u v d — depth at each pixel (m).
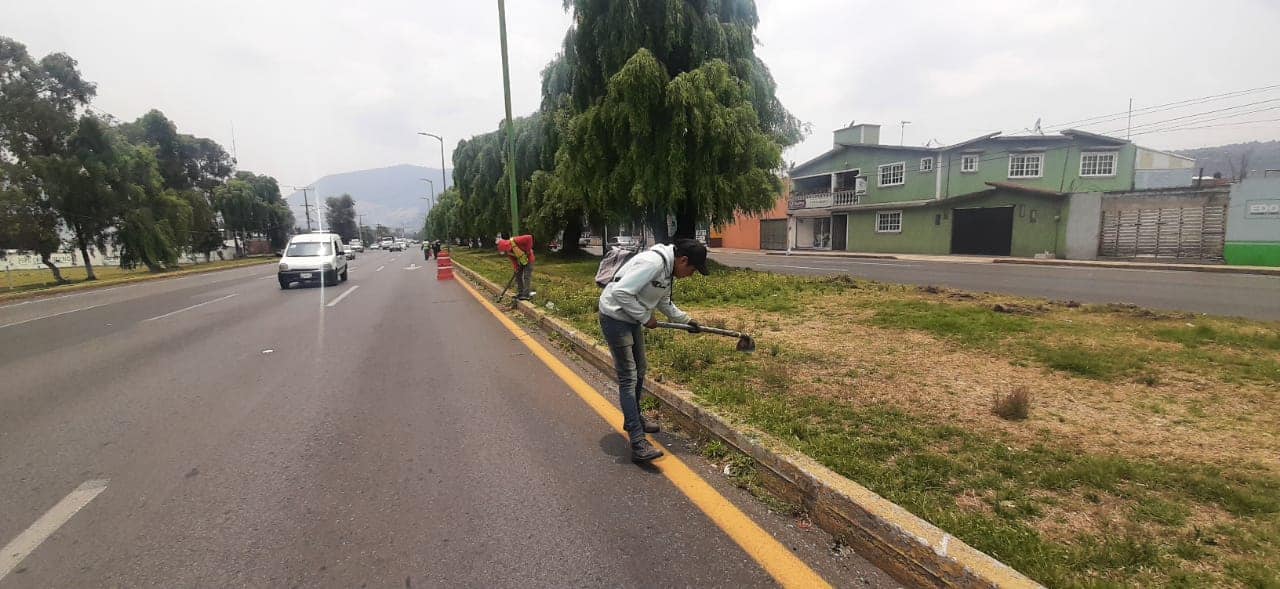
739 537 2.57
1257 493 2.52
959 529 2.30
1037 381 4.34
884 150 30.83
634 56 13.68
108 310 12.54
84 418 4.47
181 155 49.41
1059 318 7.02
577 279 15.09
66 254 41.88
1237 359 4.77
